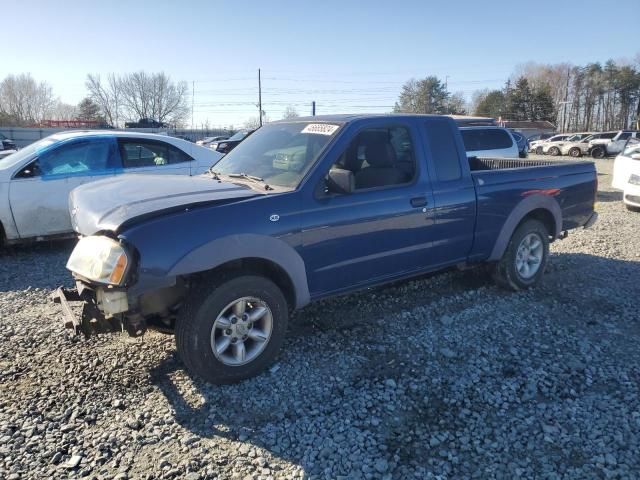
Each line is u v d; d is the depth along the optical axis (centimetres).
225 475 255
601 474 258
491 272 532
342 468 262
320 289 380
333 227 372
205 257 311
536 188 518
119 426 294
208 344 324
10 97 8319
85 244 312
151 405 315
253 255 332
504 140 1189
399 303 490
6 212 644
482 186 474
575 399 327
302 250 359
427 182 435
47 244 742
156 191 350
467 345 403
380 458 269
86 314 316
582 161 586
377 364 370
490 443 283
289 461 267
